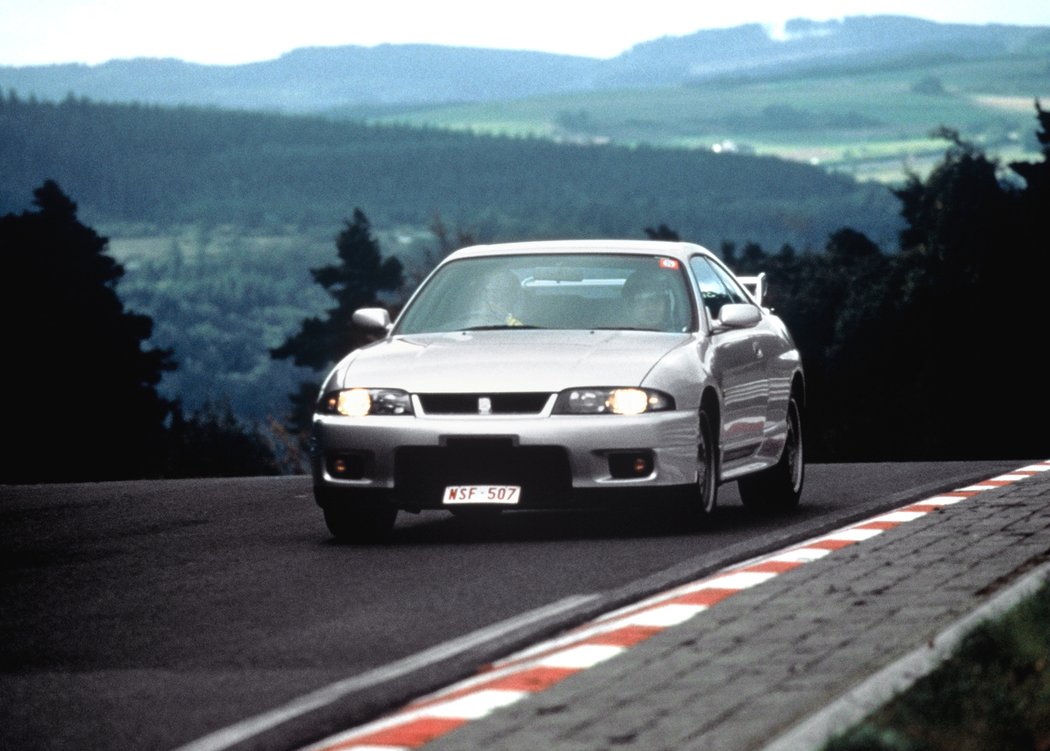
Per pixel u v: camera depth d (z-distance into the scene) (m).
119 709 17.17
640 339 31.14
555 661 18.25
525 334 31.61
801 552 26.77
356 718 16.36
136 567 28.09
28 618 23.17
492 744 14.41
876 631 18.70
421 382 29.78
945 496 35.56
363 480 29.83
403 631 21.03
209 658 19.83
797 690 15.80
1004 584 21.70
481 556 27.83
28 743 15.83
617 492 29.08
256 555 29.09
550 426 29.03
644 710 15.32
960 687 15.23
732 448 32.22
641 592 23.14
